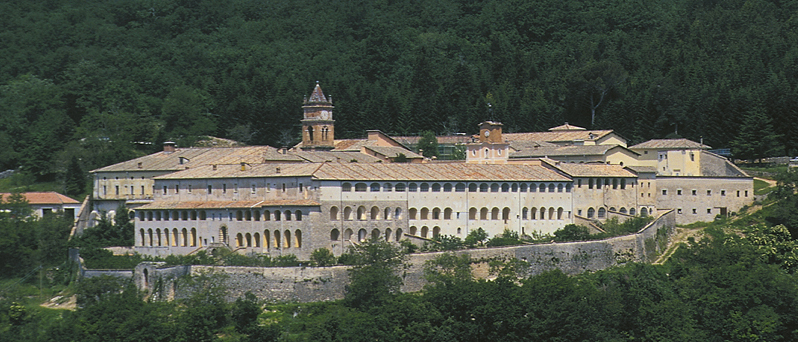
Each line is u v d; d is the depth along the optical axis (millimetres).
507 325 184875
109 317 184750
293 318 189875
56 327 184750
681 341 185875
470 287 190250
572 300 191250
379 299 191750
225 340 180750
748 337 192375
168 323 184375
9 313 199000
